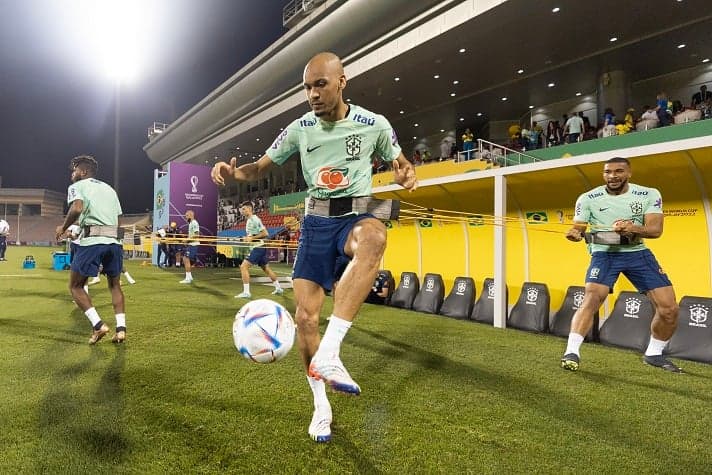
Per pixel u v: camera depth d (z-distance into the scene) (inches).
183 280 427.2
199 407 99.7
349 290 68.2
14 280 385.7
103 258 165.9
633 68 619.5
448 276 294.7
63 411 95.9
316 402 85.4
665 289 139.4
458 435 87.9
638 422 95.7
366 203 80.2
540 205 238.7
